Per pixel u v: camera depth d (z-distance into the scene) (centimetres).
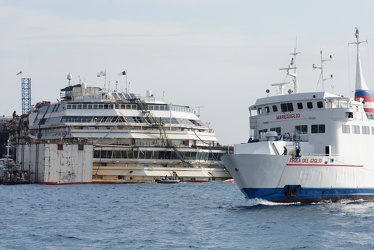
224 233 7581
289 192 9819
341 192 10288
